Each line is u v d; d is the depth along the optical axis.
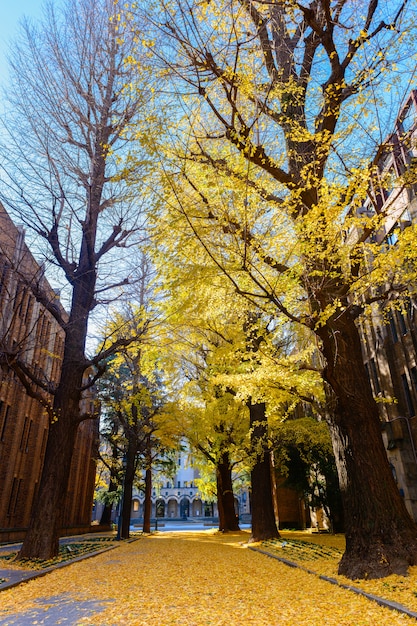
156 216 7.75
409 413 17.84
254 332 12.42
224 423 21.88
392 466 18.98
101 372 13.61
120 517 21.91
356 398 8.64
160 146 7.09
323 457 20.02
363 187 6.96
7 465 20.52
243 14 8.04
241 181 7.09
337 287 8.72
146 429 24.80
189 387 20.89
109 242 14.24
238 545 17.12
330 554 11.12
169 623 5.18
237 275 8.92
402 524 7.86
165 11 6.89
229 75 7.14
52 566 9.84
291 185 7.88
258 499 17.56
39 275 12.91
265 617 5.37
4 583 7.77
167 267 8.46
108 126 13.48
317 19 8.71
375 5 7.92
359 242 7.67
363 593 6.35
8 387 20.81
